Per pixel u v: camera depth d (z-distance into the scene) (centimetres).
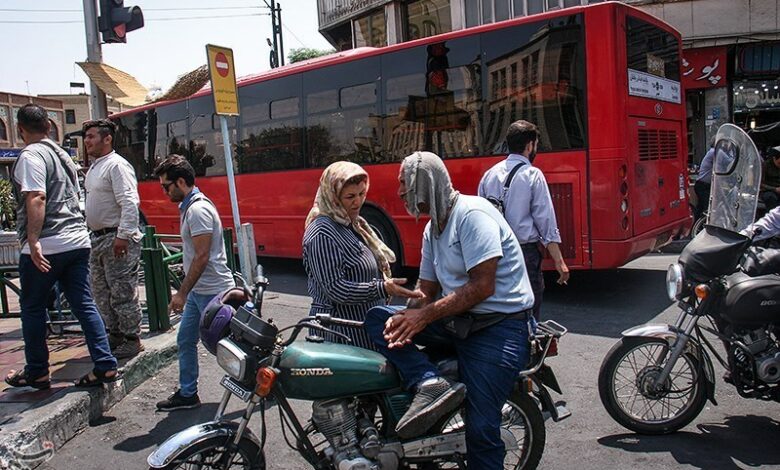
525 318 304
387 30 1872
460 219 290
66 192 457
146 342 584
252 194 1070
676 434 406
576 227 713
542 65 729
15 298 873
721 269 378
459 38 792
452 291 297
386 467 293
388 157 873
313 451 307
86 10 842
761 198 768
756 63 1319
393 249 881
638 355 471
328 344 302
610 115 689
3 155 3847
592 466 371
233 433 300
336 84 928
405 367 294
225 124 644
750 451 379
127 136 1325
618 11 691
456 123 801
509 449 318
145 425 455
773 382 376
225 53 642
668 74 810
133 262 531
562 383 505
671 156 813
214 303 322
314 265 328
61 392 457
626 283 840
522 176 479
